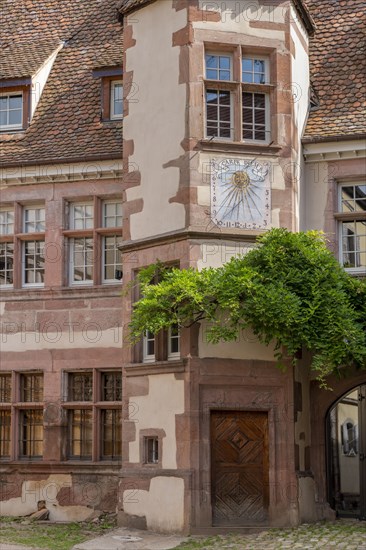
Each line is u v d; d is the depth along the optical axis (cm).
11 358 1870
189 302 1530
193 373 1538
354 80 1809
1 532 1594
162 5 1675
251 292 1476
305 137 1723
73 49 2088
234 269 1500
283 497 1549
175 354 1602
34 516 1767
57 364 1841
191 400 1532
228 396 1556
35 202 1900
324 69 1845
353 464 1684
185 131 1608
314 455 1653
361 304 1536
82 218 1886
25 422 1870
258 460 1568
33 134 1933
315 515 1620
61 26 2156
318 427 1658
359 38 1880
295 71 1709
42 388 1869
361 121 1727
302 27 1802
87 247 1878
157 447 1591
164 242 1612
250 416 1574
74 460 1817
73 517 1775
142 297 1658
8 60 2042
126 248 1675
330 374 1655
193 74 1617
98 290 1830
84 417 1836
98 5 2173
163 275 1583
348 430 1694
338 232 1733
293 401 1572
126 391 1636
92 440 1808
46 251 1875
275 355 1536
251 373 1565
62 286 1856
